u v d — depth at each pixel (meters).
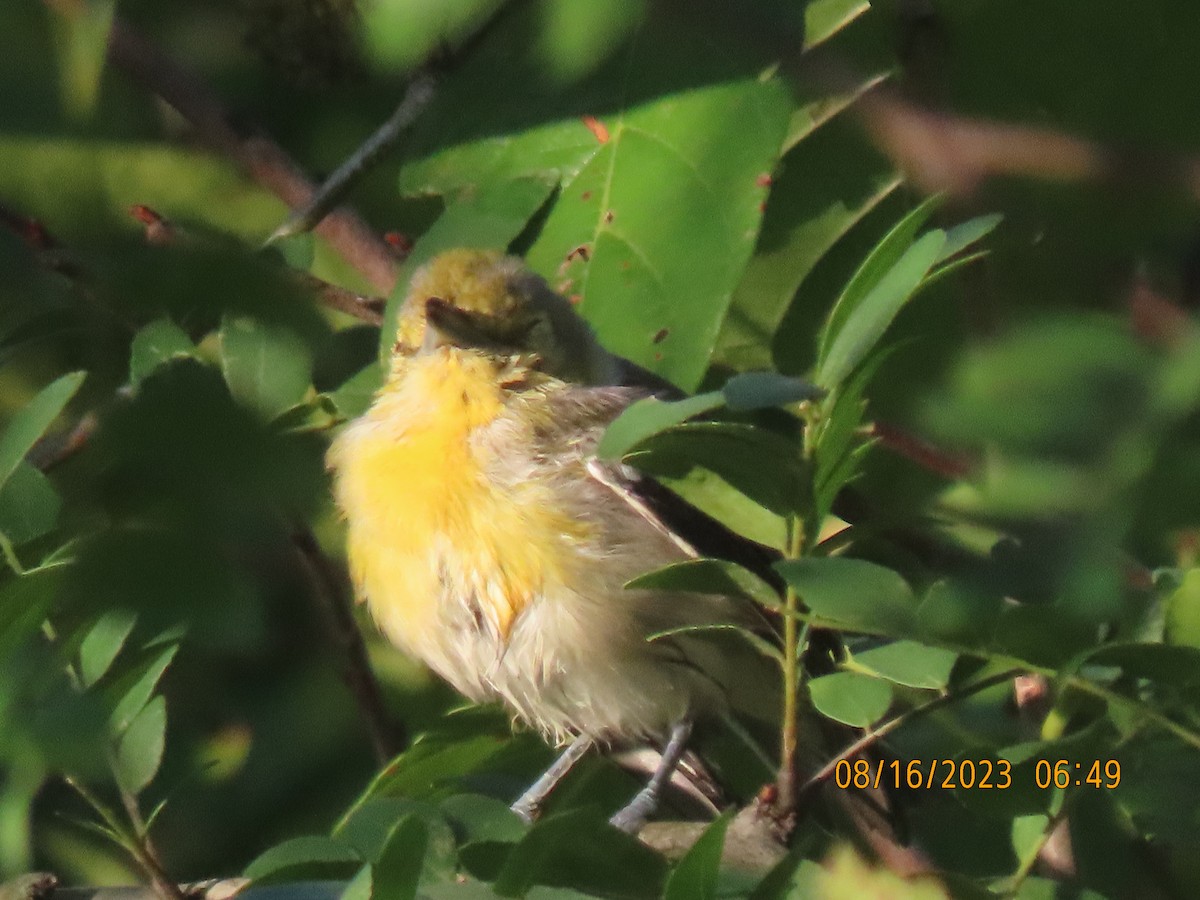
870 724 5.13
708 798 8.91
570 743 9.00
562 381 8.61
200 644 3.13
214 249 3.20
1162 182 4.87
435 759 7.80
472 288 8.48
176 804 8.16
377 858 4.84
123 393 3.18
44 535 5.04
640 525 8.23
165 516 2.98
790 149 8.10
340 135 8.80
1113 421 2.85
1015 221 5.38
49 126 5.75
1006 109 5.88
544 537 8.19
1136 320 2.98
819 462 4.70
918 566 6.47
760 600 5.03
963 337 6.92
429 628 8.53
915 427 3.28
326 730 8.54
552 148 7.64
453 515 8.30
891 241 4.48
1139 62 5.80
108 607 2.99
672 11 5.00
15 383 5.80
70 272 4.03
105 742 3.35
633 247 7.51
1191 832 5.25
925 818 7.47
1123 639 4.95
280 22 7.02
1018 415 2.91
